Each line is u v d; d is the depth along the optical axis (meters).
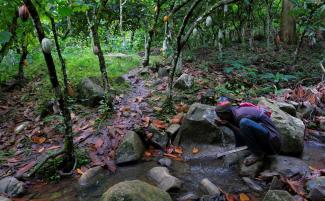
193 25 4.46
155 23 6.22
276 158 3.64
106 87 4.68
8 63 6.74
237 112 3.65
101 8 4.48
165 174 3.45
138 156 3.88
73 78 6.00
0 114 5.10
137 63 6.98
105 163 3.76
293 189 3.15
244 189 3.30
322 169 3.51
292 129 3.94
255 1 9.47
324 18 7.22
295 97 5.42
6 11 4.01
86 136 4.25
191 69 6.49
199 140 4.18
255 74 6.30
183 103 4.98
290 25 9.70
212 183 3.30
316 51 8.77
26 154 4.06
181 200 3.11
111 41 9.10
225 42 9.16
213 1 7.46
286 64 7.41
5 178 3.49
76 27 8.39
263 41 9.98
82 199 3.25
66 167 3.69
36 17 3.09
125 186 2.82
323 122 4.70
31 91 5.76
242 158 3.78
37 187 3.47
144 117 4.58
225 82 5.82
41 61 6.94
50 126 4.58
